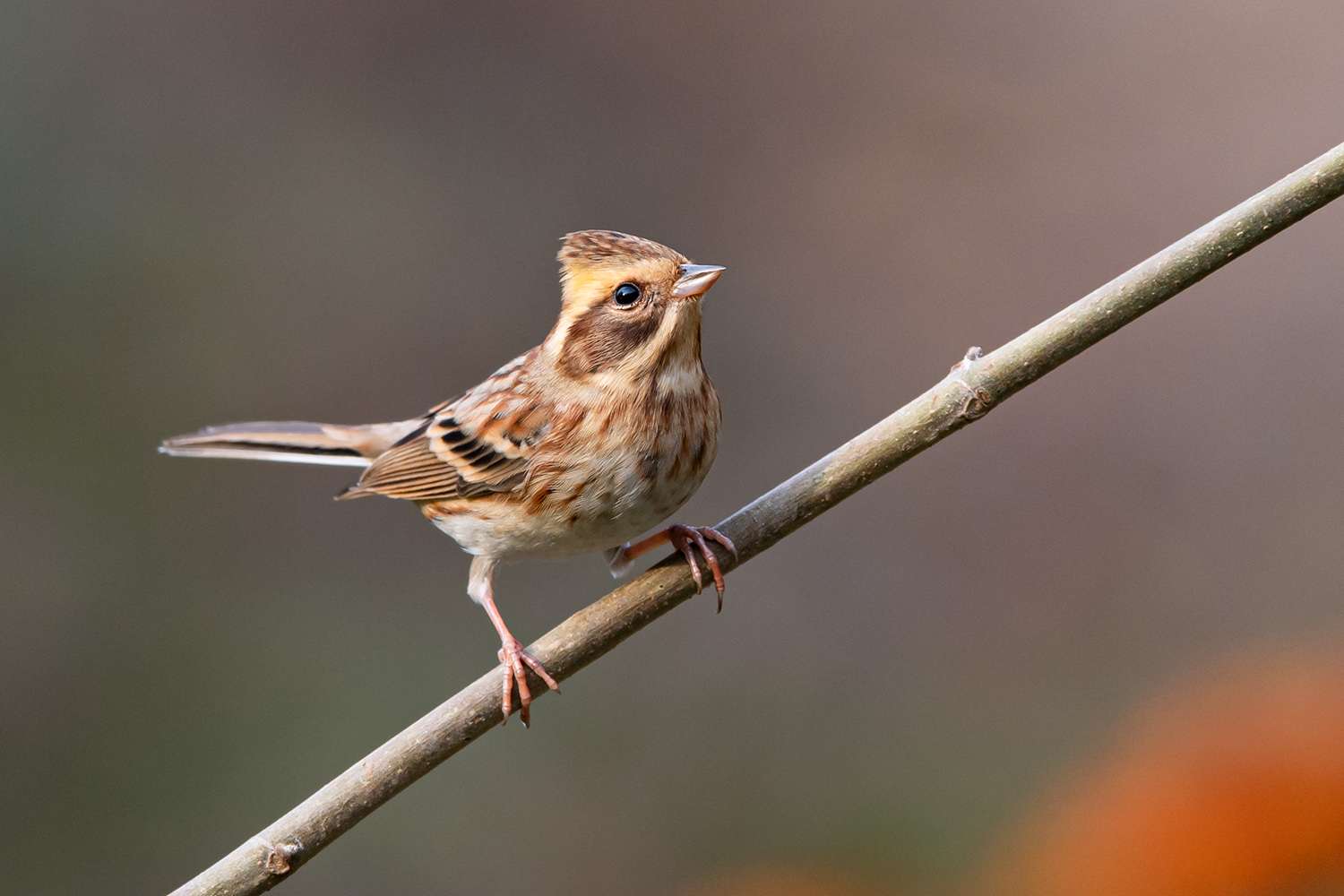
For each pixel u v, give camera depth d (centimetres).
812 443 1466
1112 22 1642
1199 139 1555
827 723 1298
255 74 1595
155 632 1366
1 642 1338
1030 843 1062
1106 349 1490
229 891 634
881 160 1595
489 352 1527
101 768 1299
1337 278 1473
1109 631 1328
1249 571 1347
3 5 1525
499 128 1611
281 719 1330
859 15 1664
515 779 1275
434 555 1428
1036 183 1563
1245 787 982
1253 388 1455
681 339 759
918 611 1378
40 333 1445
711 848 1211
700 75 1641
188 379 1471
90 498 1408
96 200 1502
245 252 1522
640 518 793
